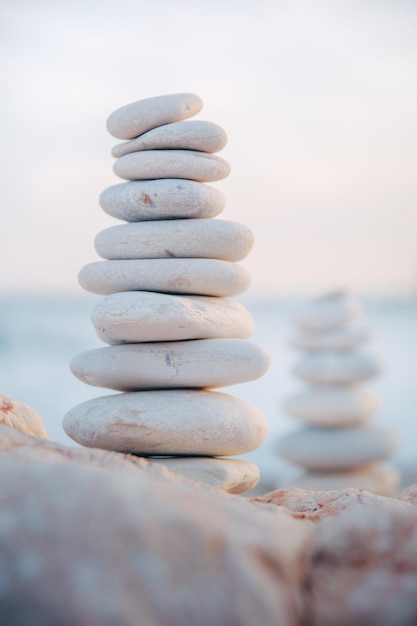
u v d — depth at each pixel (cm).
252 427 280
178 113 291
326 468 615
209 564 142
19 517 143
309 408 625
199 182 292
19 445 192
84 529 141
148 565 138
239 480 274
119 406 270
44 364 1440
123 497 146
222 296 297
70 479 150
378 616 153
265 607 141
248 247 297
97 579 135
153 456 279
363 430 627
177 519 146
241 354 280
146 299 274
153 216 290
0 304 1641
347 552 163
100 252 300
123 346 283
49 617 133
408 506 214
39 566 137
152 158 286
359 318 678
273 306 2009
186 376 276
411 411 1159
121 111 296
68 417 280
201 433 268
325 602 154
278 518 176
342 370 632
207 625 137
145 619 134
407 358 1578
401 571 159
